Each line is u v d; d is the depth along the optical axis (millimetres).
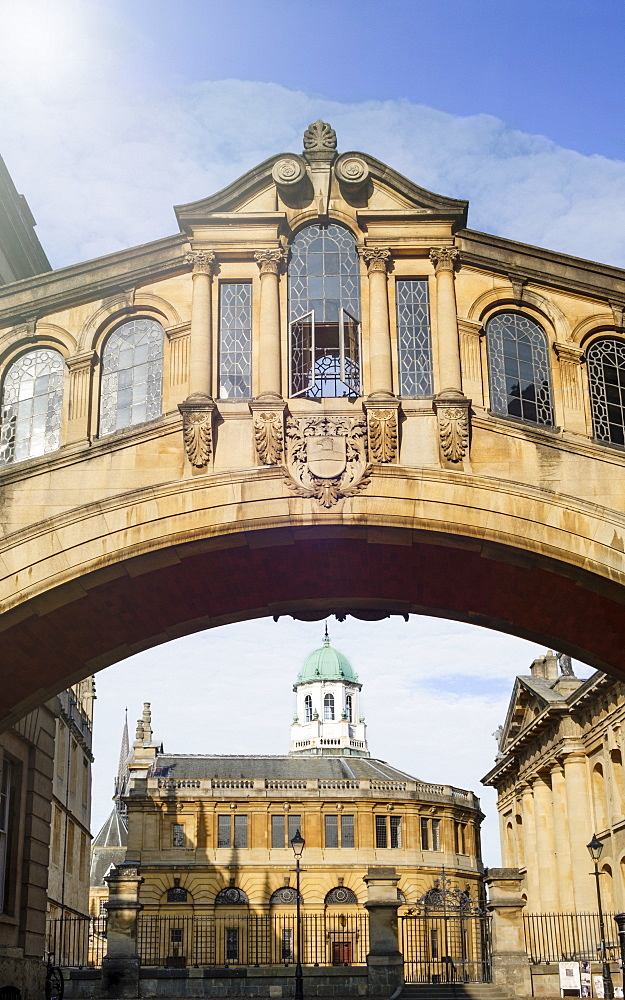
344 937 68812
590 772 44906
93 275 20266
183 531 18578
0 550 18531
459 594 20969
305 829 71188
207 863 69500
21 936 24328
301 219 20266
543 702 47875
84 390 19781
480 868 78438
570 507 18656
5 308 20281
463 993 32188
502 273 20266
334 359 19641
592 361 20281
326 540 19078
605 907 42250
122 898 32656
